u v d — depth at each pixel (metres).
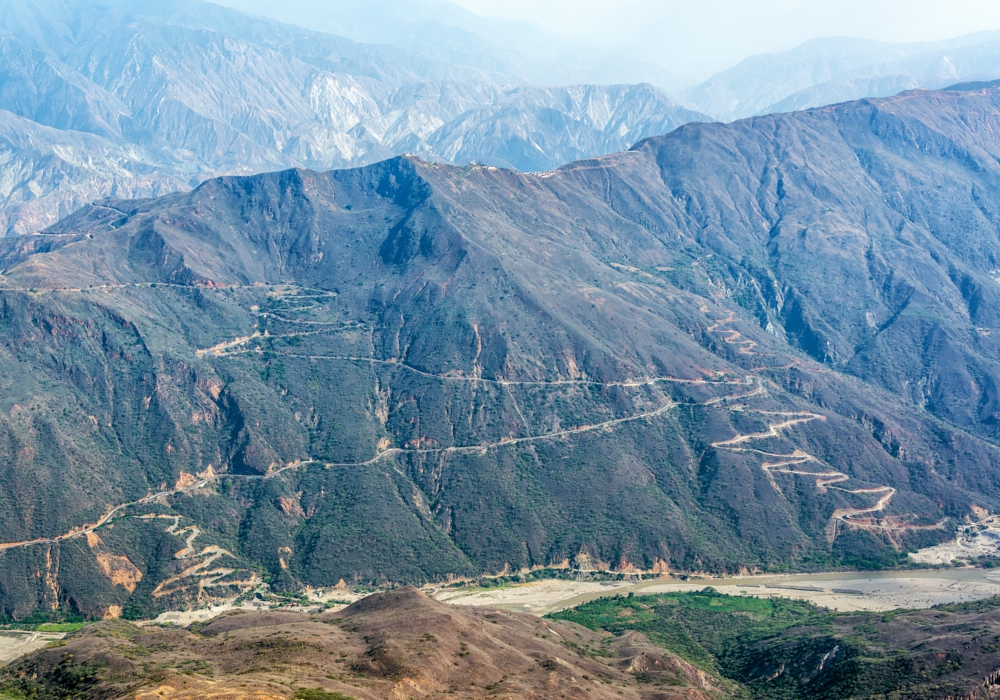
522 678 154.25
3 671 161.62
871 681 168.88
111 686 144.75
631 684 168.25
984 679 160.00
